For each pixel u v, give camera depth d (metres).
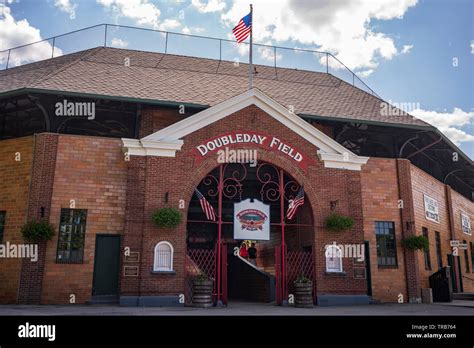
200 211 22.73
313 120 19.86
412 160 23.62
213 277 16.83
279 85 23.58
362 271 17.78
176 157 16.75
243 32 19.36
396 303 18.84
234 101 17.66
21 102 18.62
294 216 20.36
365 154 21.81
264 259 24.09
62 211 17.02
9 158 17.66
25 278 16.12
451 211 26.08
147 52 24.94
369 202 20.03
